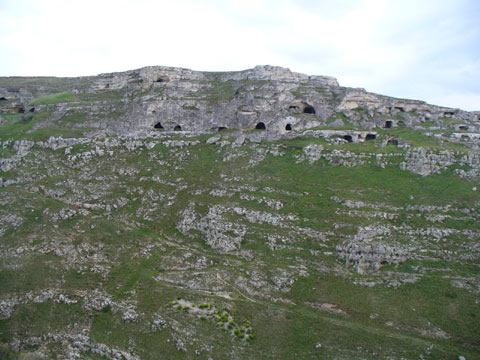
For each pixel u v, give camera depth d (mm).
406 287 50344
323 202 67188
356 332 44906
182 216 68688
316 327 46125
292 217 64375
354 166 77438
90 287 53812
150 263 58750
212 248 61875
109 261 58750
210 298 50938
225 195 71750
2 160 82688
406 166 74625
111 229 65562
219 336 45375
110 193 75750
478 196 64438
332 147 83375
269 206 67562
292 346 44000
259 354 43219
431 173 72250
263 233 62188
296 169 78750
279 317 47969
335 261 55906
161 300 50781
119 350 44906
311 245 58938
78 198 73688
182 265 58156
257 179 76125
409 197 66312
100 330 47812
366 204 65500
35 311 50375
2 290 52781
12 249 59438
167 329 46469
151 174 80812
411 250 55188
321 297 50719
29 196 72312
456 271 51781
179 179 78562
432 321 45344
